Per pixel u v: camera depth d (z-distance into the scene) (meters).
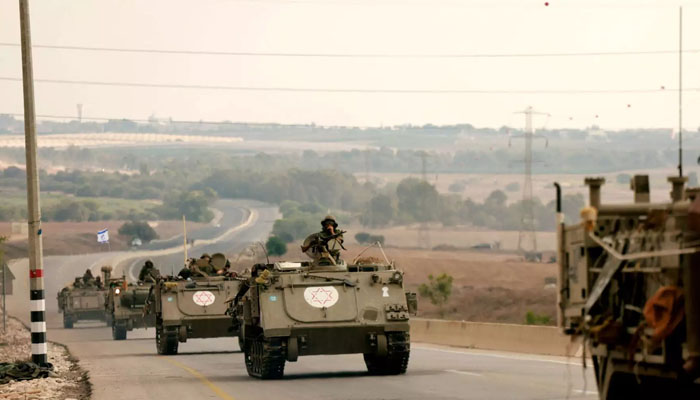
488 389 55.41
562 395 51.62
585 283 30.97
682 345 27.30
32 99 76.94
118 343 126.56
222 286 101.88
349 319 66.56
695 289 26.62
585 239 30.91
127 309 135.00
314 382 62.94
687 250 26.41
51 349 112.94
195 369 78.38
